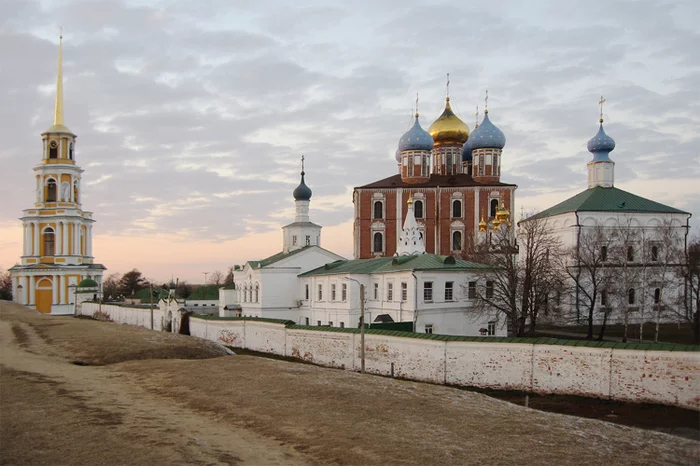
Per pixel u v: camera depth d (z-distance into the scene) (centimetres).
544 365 3791
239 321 6612
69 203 14850
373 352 4719
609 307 6956
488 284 6438
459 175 12750
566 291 6838
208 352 5003
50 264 14375
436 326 6188
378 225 12044
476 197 11962
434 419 2506
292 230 9806
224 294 10050
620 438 2322
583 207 8294
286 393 2941
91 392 3070
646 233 8325
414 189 12031
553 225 8619
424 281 6181
